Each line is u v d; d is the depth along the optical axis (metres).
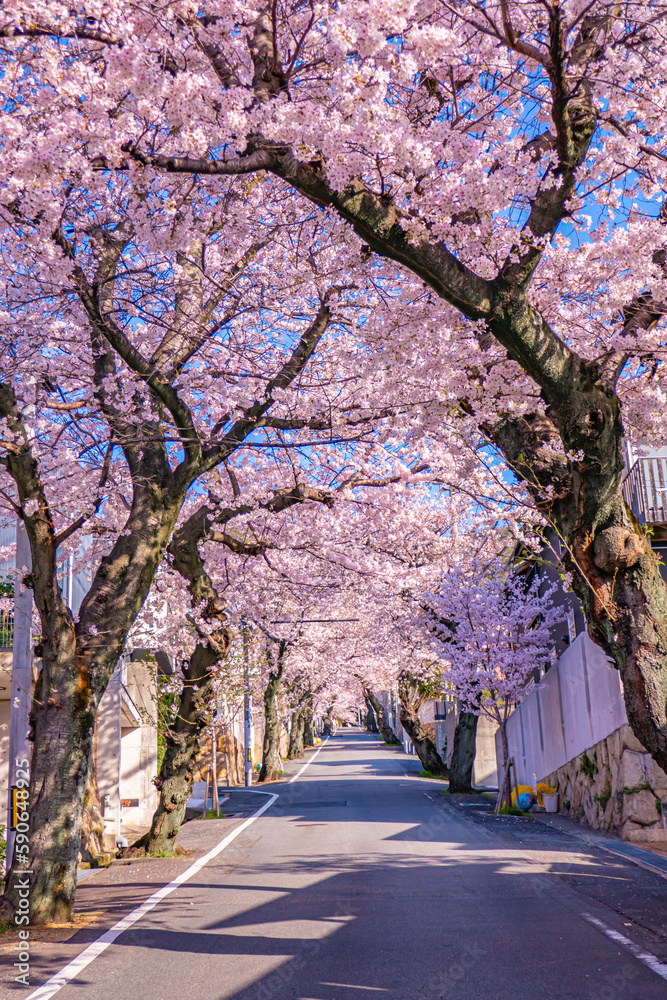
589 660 16.72
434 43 4.86
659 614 7.51
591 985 5.68
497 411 8.30
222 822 18.88
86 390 10.73
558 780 20.00
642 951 6.55
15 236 7.92
